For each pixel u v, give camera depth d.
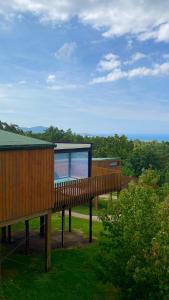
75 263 22.44
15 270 21.09
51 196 20.67
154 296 15.04
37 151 19.33
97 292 19.23
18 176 18.25
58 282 19.91
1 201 17.38
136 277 14.73
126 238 15.80
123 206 17.11
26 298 18.00
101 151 78.81
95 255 22.98
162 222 14.71
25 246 24.83
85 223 32.09
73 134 106.62
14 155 17.89
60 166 28.62
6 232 27.84
